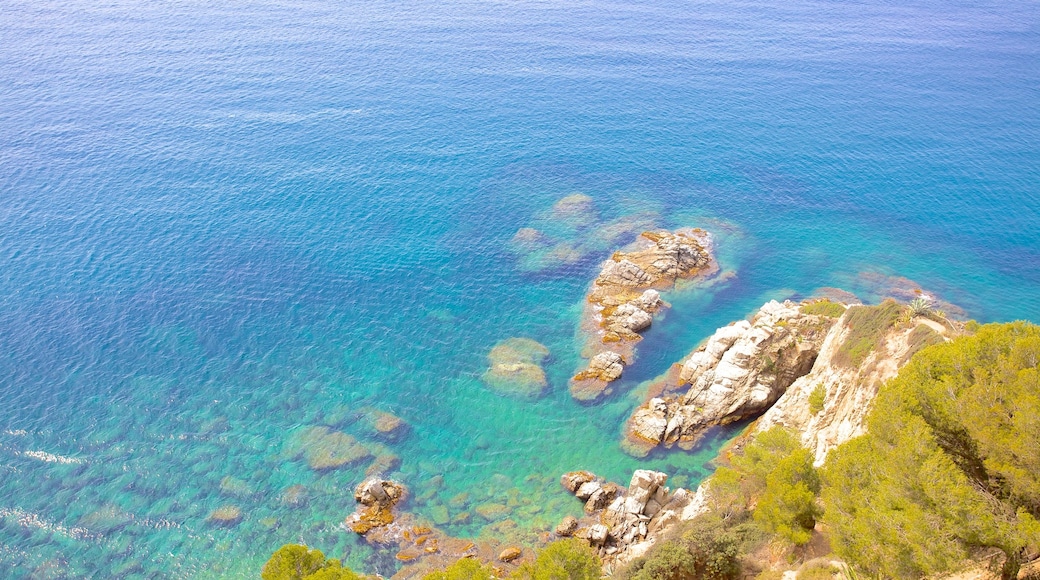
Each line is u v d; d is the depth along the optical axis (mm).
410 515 57750
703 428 65688
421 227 98125
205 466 61812
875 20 193500
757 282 87562
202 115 125062
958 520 30516
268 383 71562
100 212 96625
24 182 102062
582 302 84250
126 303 80625
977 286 85062
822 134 125688
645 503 56969
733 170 114625
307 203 102062
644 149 120938
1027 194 104625
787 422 60844
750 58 161750
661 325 80062
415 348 77125
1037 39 175750
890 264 90312
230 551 54344
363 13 187750
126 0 188750
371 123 126000
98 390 69125
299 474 61406
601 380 72312
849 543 34938
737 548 44531
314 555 42719
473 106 134500
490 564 51250
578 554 42812
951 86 145000
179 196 101500
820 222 100625
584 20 187875
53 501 57875
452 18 186250
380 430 66500
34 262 85938
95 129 118000
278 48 158375
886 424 37625
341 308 82562
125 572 52469
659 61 159250
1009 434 32469
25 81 133875
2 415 65625
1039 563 31406
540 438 65938
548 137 124188
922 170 112812
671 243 91125
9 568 52375
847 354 56719
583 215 101188
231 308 81250
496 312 82812
